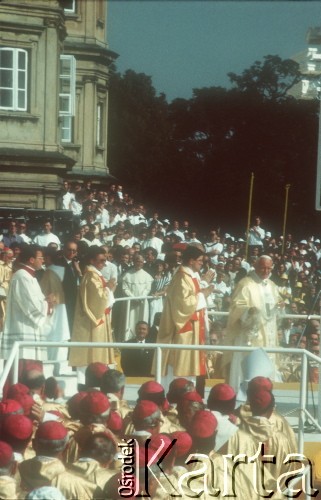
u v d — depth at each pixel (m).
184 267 16.45
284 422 12.05
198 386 16.28
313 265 43.31
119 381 12.58
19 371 15.06
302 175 90.06
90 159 61.25
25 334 16.75
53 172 45.38
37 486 9.66
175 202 91.12
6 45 45.12
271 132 90.62
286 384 17.39
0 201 44.59
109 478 9.80
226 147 91.38
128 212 47.88
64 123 59.91
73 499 9.61
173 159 90.88
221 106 90.75
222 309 24.67
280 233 89.25
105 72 61.72
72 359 16.92
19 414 10.55
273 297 16.64
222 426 11.38
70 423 11.22
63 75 53.69
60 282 18.25
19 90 45.38
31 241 35.00
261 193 90.31
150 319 23.17
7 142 45.03
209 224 91.06
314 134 90.06
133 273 24.89
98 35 61.16
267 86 91.25
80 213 45.66
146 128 90.00
